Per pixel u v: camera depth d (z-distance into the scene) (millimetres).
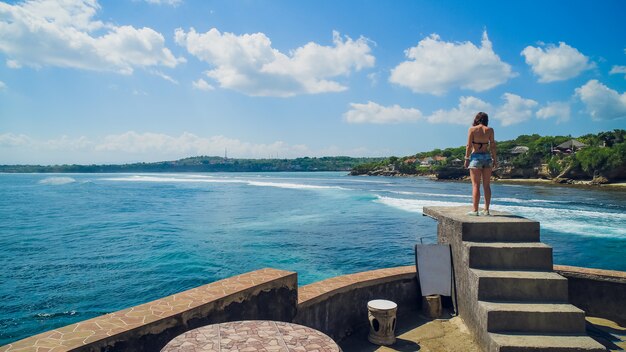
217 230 28719
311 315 4887
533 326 4441
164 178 147750
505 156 138750
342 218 34969
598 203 49312
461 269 5500
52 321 12094
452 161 147750
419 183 106125
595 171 90438
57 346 2898
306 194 63062
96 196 60500
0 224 31828
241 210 41375
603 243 25109
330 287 5238
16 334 11180
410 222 32656
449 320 5602
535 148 125312
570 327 4418
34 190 75688
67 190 75438
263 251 21844
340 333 5254
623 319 5395
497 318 4469
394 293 5930
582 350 4074
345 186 88000
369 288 5652
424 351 4746
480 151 6156
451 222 5934
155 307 3664
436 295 5801
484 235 5434
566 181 95875
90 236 26375
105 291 14922
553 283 4723
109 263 19109
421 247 6008
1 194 64750
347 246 23188
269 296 4422
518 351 4121
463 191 71812
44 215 37688
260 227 30094
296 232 27844
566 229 30219
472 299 5027
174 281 16188
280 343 2887
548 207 44812
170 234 27078
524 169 115625
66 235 26703
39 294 14508
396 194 63812
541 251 5074
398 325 5547
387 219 34375
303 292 5031
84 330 3174
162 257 20344
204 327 3221
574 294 5660
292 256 20734
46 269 17922
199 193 66125
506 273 4918
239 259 19984
